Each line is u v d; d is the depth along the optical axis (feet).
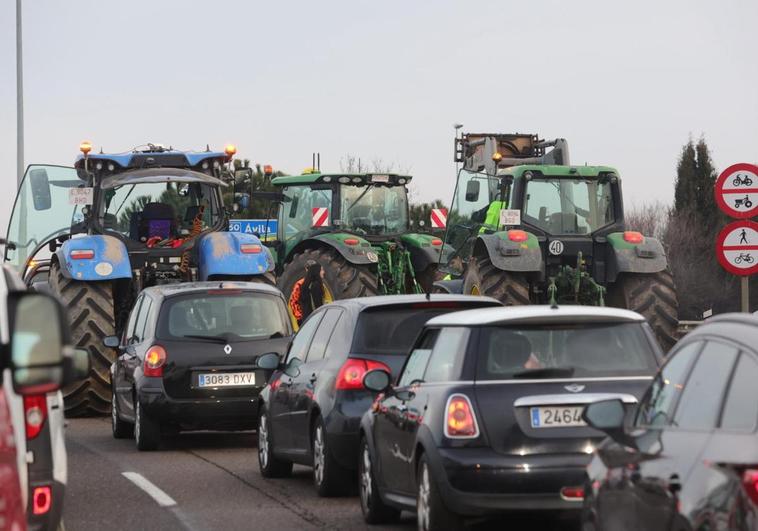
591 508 73.26
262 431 138.62
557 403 89.81
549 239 204.54
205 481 134.10
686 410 63.41
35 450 79.36
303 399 124.77
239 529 105.09
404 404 98.78
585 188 207.31
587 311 94.53
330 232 255.09
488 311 96.68
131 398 166.40
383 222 263.70
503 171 211.00
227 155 220.23
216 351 159.84
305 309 239.50
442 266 226.79
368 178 262.26
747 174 166.61
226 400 158.81
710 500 55.16
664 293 199.93
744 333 60.29
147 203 216.74
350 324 119.85
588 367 91.66
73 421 206.18
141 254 215.10
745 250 166.50
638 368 92.12
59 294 209.26
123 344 178.70
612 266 200.23
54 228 222.69
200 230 219.00
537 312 93.61
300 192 265.34
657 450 63.82
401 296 122.31
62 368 49.19
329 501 119.85
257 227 331.16
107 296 210.38
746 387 57.57
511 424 89.35
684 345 67.82
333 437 116.67
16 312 49.06
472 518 91.50
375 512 106.73
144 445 160.56
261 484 131.85
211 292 162.71
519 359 91.56
